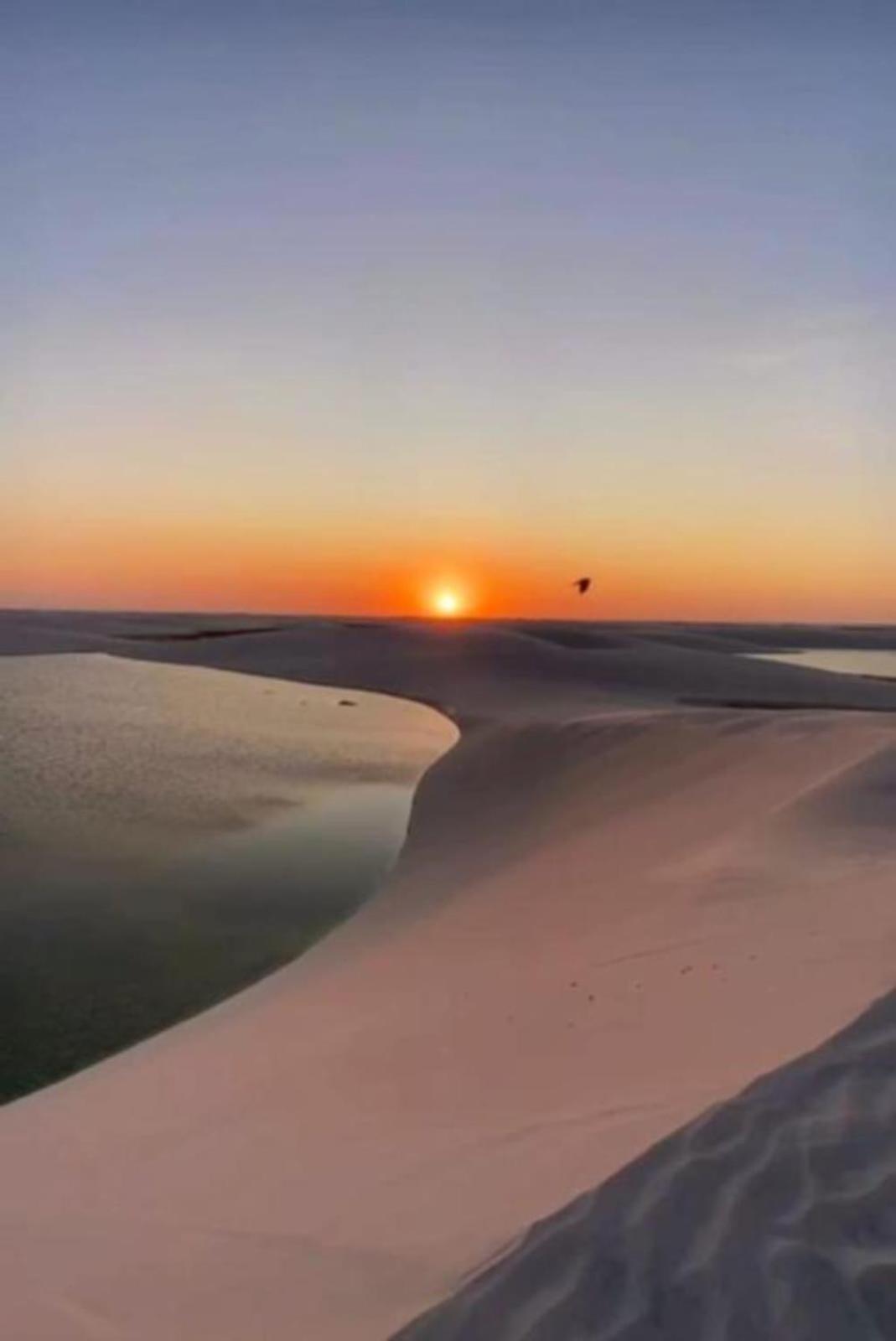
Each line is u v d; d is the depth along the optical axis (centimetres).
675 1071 452
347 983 763
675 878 851
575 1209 325
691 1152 350
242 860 1243
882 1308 279
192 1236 384
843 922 632
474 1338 278
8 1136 531
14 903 1040
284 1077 560
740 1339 271
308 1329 307
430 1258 330
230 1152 464
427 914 965
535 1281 296
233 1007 759
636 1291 288
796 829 942
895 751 1187
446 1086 500
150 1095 570
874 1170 335
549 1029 555
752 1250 301
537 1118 434
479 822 1416
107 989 823
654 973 616
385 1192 391
